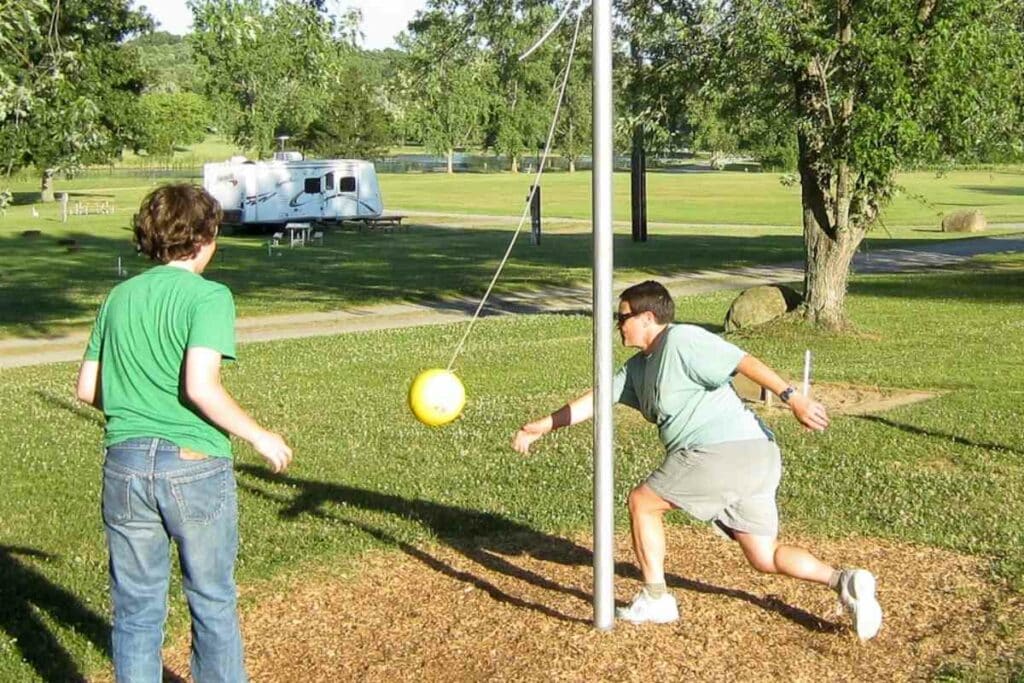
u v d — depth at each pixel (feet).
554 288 88.48
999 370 45.09
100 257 115.55
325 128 310.65
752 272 97.55
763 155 76.23
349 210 160.56
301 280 93.66
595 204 16.89
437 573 20.81
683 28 53.83
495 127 66.44
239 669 13.92
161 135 345.31
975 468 28.86
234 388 42.93
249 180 154.51
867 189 53.93
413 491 27.14
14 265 106.73
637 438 32.96
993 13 50.60
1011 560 20.94
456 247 126.21
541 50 59.31
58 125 38.93
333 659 17.07
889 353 50.80
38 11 38.50
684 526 23.30
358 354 52.75
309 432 34.37
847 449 30.99
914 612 18.56
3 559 22.56
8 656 17.47
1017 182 257.96
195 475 13.32
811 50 50.37
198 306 13.23
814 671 16.30
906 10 48.55
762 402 37.60
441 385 17.17
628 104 58.34
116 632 13.60
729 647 17.10
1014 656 16.72
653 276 95.40
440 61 63.16
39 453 32.17
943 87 47.85
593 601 18.15
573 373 45.80
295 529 23.77
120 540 13.47
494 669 16.51
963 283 81.56
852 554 21.58
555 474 28.58
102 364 13.79
